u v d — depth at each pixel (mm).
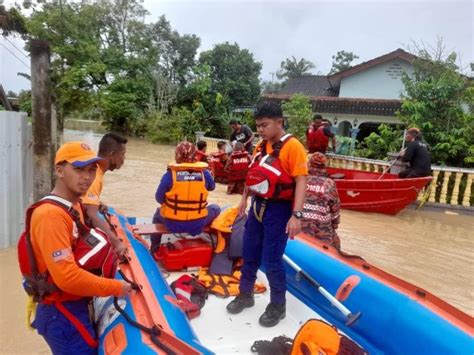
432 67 13195
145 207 7383
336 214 4094
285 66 43406
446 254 5973
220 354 2395
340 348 2143
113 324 2113
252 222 2795
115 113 25953
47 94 5848
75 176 1762
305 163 2461
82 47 14391
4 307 3752
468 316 2199
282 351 2301
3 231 5133
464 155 11172
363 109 16281
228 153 10672
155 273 2672
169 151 19172
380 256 5766
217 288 3162
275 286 2707
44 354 3111
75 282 1728
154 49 28000
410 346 2320
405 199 8117
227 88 29609
